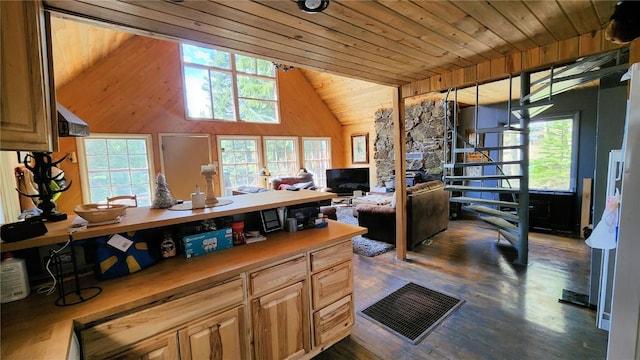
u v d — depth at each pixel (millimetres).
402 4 1528
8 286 1203
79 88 4836
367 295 2707
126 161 5324
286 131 7496
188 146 5965
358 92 7254
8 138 982
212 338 1400
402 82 3295
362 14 1626
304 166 7918
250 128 6852
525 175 3191
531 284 2791
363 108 7691
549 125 4809
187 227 1755
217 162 6348
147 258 1501
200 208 1812
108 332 1133
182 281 1331
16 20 995
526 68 2375
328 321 1938
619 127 2176
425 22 1761
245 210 1837
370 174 8141
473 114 5789
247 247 1779
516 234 3463
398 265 3396
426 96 5754
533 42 2184
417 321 2268
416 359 1861
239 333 1501
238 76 6688
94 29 3945
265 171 6836
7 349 898
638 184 1014
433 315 2342
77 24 3494
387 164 7191
